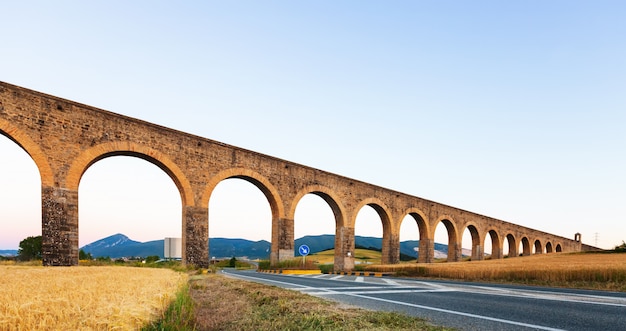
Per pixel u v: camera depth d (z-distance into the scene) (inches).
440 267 885.2
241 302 298.0
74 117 787.4
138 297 211.8
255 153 1148.5
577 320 246.5
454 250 1966.0
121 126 859.4
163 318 180.7
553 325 227.3
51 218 726.5
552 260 1346.0
